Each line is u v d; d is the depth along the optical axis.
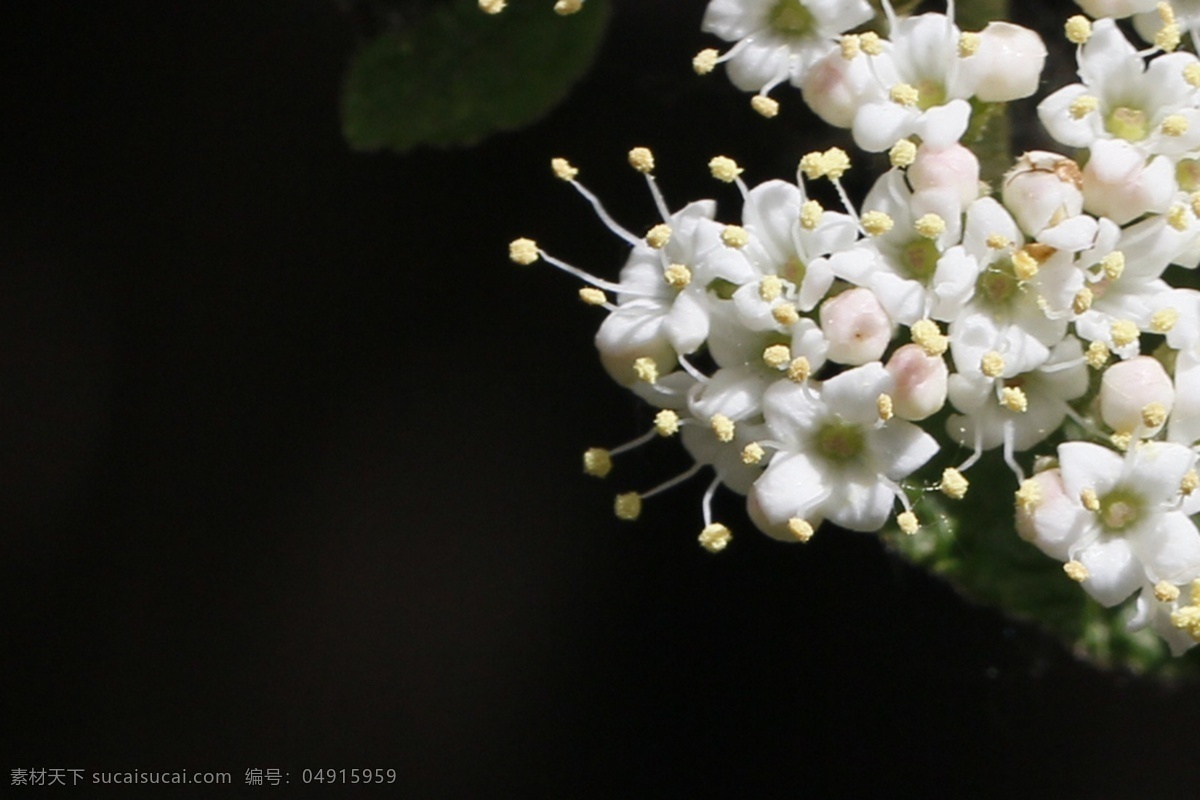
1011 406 0.20
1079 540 0.20
